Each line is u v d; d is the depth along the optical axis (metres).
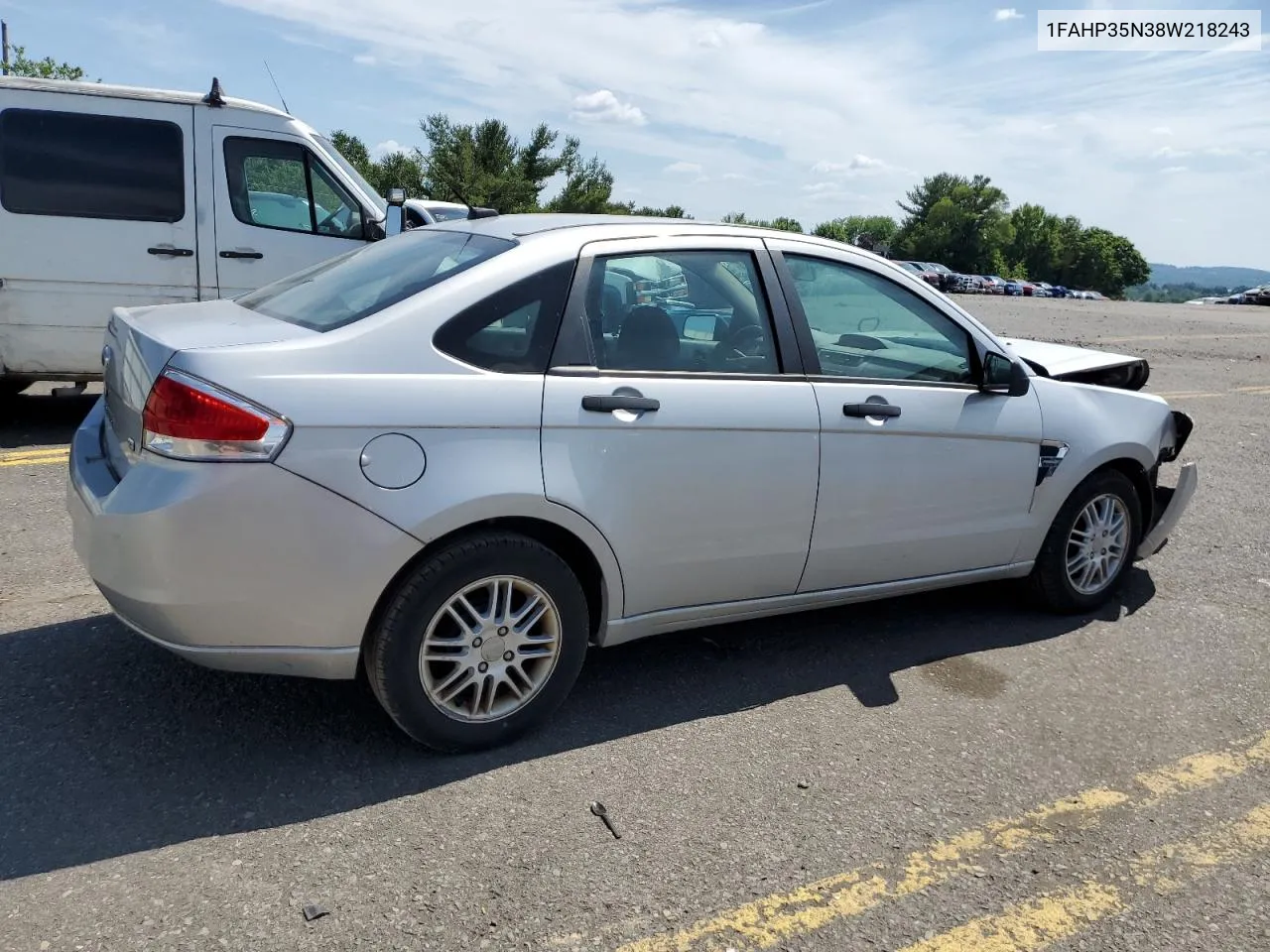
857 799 3.10
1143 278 114.56
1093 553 4.61
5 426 7.49
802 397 3.61
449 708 3.15
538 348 3.18
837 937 2.52
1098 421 4.46
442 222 4.07
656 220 3.64
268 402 2.79
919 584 4.12
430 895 2.57
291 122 7.55
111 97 7.05
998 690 3.88
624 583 3.38
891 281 4.00
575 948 2.43
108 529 2.87
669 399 3.34
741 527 3.54
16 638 3.88
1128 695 3.89
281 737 3.28
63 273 7.06
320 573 2.87
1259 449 8.55
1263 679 4.07
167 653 3.80
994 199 96.69
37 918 2.41
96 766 3.06
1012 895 2.71
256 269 7.50
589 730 3.44
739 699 3.72
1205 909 2.70
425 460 2.94
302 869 2.65
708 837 2.88
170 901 2.50
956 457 4.00
